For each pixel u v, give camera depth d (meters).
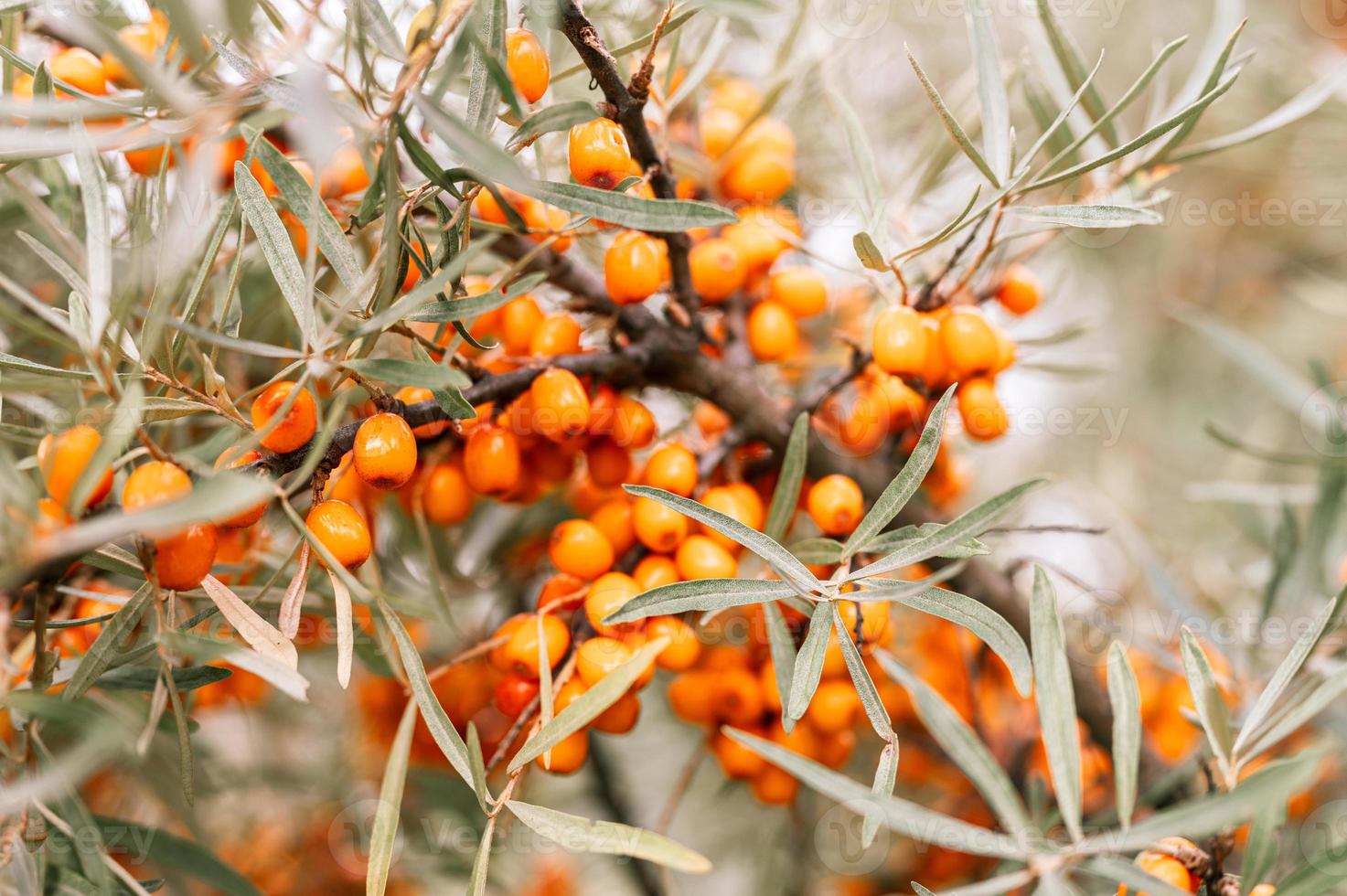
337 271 0.22
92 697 0.23
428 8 0.22
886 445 0.27
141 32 0.25
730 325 0.27
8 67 0.23
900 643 0.31
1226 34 0.26
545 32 0.22
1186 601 0.29
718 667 0.28
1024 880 0.21
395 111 0.21
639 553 0.25
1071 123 0.27
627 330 0.26
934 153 0.28
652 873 0.31
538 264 0.25
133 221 0.24
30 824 0.22
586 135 0.22
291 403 0.21
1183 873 0.23
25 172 0.25
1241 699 0.27
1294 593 0.28
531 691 0.25
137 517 0.19
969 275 0.25
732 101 0.29
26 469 0.23
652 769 0.38
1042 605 0.21
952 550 0.22
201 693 0.27
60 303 0.27
